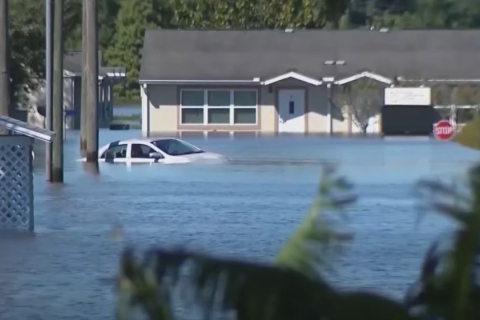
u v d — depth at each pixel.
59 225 78.56
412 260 59.06
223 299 13.60
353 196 14.89
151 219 81.81
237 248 64.50
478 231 13.55
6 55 109.44
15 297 50.03
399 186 106.56
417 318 13.65
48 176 116.50
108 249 65.56
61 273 56.84
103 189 108.31
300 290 13.60
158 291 14.00
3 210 76.00
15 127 75.00
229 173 128.88
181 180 118.94
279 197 99.12
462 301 13.62
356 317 13.46
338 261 19.86
